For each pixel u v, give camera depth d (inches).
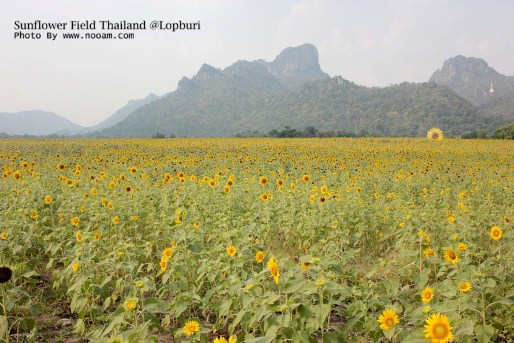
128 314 159.5
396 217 355.3
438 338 122.5
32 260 264.1
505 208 426.0
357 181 594.2
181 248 247.0
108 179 562.6
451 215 346.3
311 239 319.0
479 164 971.9
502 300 174.9
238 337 172.4
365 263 298.7
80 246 234.2
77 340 199.9
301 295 166.4
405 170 799.1
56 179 533.6
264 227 324.2
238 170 742.5
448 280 193.8
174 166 775.7
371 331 173.9
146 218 365.4
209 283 243.9
